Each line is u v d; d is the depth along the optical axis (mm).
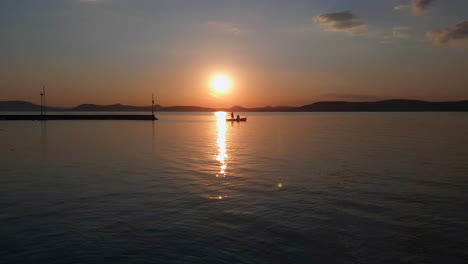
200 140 39938
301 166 21328
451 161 23125
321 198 13773
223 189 15227
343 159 24281
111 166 21250
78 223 10711
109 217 11297
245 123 93438
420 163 22359
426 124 76000
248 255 8617
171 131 56625
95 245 9094
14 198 13523
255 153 27828
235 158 24953
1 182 16469
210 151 29203
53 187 15445
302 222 10945
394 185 16031
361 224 10805
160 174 18656
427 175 18391
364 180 17172
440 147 31172
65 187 15461
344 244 9305
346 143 35688
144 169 20203
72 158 24672
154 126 73062
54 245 9070
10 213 11641
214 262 8234
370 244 9328
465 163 22297
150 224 10680
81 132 51312
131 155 26500
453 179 17344
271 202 13180
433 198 13781
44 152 27906
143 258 8391
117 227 10398
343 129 60875
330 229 10367
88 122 89750
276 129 63156
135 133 50750
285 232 10109
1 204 12703
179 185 15984
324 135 47094
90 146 32625
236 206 12625
